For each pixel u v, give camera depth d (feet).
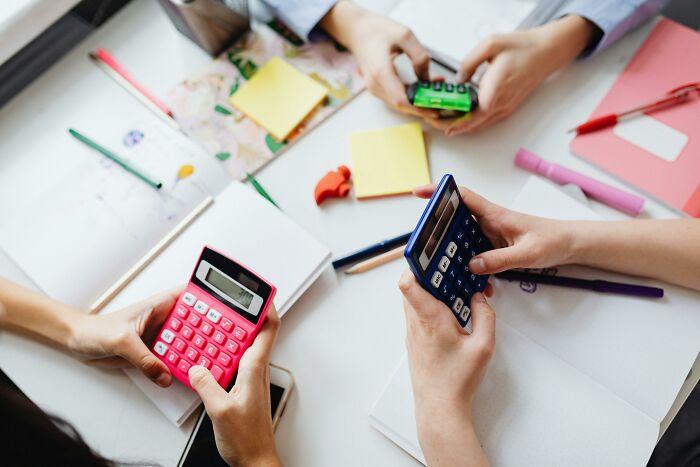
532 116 2.13
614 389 1.67
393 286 1.90
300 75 2.27
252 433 1.58
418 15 2.31
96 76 2.37
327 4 2.29
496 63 2.04
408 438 1.65
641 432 1.60
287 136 2.17
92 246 2.01
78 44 2.47
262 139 2.17
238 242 1.94
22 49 2.52
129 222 2.03
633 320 1.75
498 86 2.00
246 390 1.59
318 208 2.05
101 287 1.97
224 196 2.03
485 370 1.65
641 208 1.91
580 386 1.66
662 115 2.04
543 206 1.93
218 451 1.68
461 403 1.55
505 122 2.14
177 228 1.99
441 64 2.29
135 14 2.50
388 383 1.72
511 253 1.67
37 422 1.34
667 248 1.70
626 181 1.97
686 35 2.19
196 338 1.70
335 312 1.87
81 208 2.08
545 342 1.73
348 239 1.99
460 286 1.65
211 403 1.56
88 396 1.82
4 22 2.18
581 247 1.73
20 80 2.54
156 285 1.93
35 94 2.36
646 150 1.99
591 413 1.63
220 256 1.67
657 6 2.20
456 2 2.32
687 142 1.99
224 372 1.66
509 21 2.26
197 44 2.38
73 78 2.38
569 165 2.04
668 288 1.78
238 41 2.37
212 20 2.17
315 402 1.75
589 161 2.02
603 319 1.75
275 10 2.36
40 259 2.01
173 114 2.25
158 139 2.18
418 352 1.61
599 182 1.97
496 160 2.08
